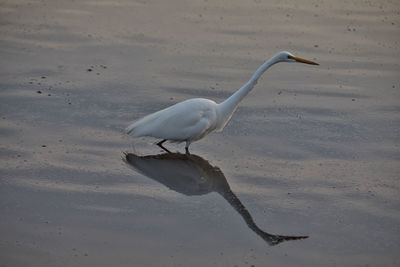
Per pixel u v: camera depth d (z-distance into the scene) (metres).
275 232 9.61
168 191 10.77
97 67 16.31
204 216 9.98
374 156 12.27
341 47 18.42
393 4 22.88
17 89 14.67
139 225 9.61
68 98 14.41
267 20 20.53
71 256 8.70
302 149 12.49
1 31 18.44
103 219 9.73
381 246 9.28
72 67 16.19
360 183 11.19
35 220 9.59
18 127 12.81
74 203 10.16
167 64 16.70
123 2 21.92
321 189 10.95
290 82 16.11
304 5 22.48
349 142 12.87
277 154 12.27
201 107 12.22
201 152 12.41
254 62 17.02
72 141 12.40
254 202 10.48
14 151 11.79
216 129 12.87
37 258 8.63
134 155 12.08
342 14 21.50
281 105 14.65
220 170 11.61
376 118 14.09
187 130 12.03
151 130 12.02
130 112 13.87
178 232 9.46
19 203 10.05
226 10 21.48
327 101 14.93
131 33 18.80
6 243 8.95
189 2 22.19
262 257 8.90
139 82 15.52
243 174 11.45
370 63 17.38
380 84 16.02
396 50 18.33
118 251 8.87
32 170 11.12
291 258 8.90
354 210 10.30
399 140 13.04
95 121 13.35
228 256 8.88
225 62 17.00
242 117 14.02
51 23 19.38
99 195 10.47
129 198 10.44
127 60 16.86
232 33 19.14
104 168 11.44
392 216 10.13
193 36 18.75
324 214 10.16
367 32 19.72
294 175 11.42
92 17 20.12
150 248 8.98
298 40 18.78
